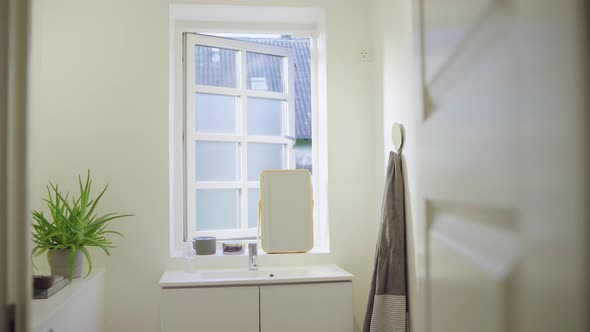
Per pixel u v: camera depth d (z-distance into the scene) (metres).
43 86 2.26
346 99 2.53
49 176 2.25
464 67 0.41
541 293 0.30
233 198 2.76
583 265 0.26
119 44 2.33
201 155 2.69
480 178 0.38
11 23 0.46
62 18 2.30
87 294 1.92
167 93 2.36
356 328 2.48
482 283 0.38
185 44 2.67
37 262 2.21
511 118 0.33
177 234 2.55
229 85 2.78
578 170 0.27
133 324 2.27
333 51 2.53
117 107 2.32
